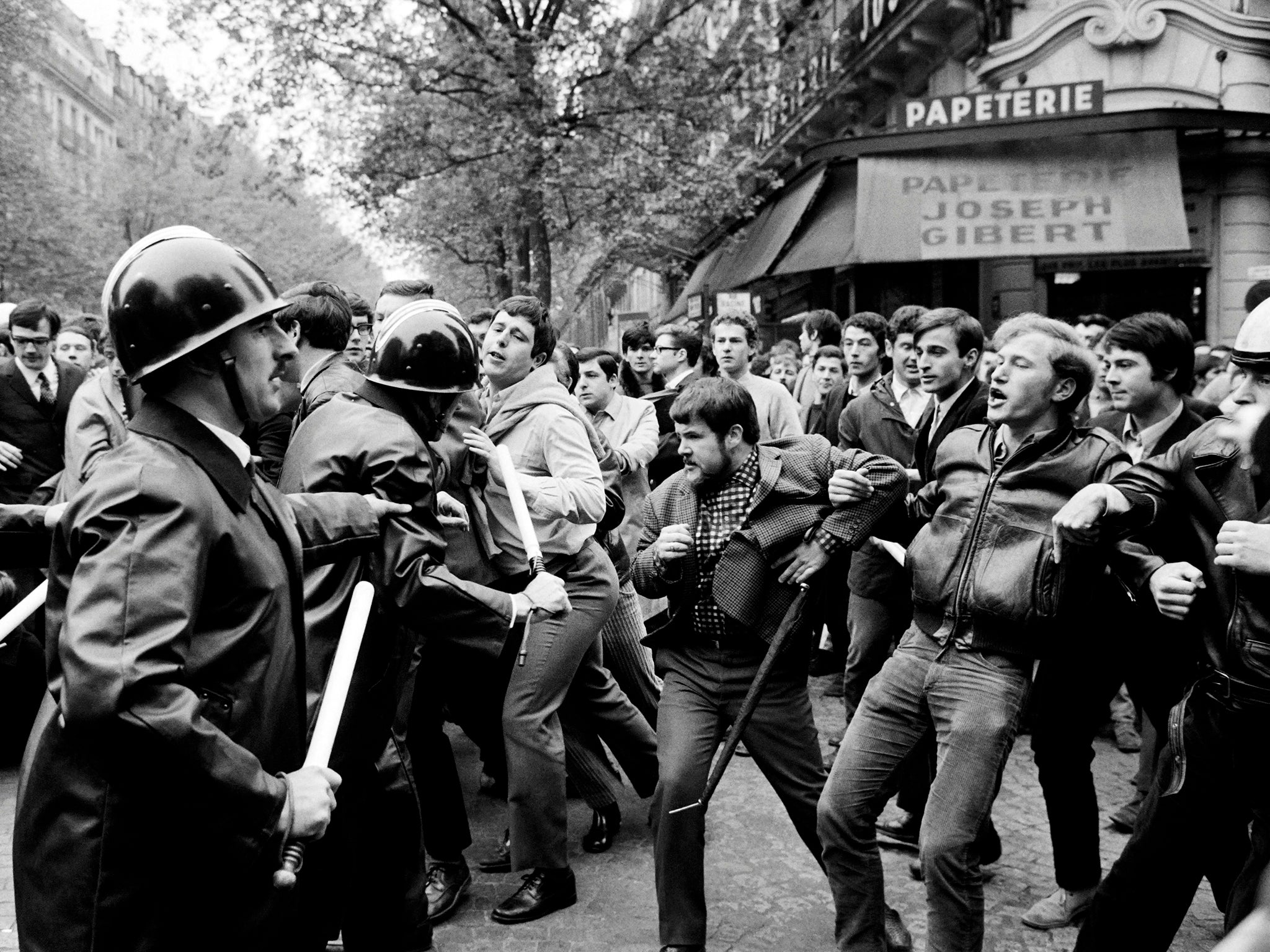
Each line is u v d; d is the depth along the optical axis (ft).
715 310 38.29
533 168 47.75
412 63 47.14
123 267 5.85
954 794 9.20
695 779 10.16
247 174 114.93
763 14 50.26
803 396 27.30
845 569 10.83
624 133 49.34
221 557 5.76
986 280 42.34
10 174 90.48
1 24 87.92
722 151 50.21
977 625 9.46
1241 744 8.09
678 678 10.62
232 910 6.00
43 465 20.63
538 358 12.73
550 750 11.84
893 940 10.48
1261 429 8.16
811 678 21.65
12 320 20.27
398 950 9.17
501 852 13.20
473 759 17.44
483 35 47.11
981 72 41.52
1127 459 9.45
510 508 12.18
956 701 9.41
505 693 12.09
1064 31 39.70
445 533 11.92
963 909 9.15
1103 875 12.36
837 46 51.49
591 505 11.98
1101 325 21.65
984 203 37.88
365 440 9.10
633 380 27.73
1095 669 11.05
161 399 5.87
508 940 11.34
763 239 49.83
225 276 5.95
